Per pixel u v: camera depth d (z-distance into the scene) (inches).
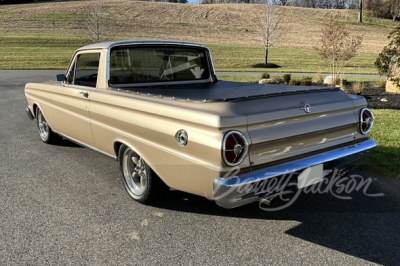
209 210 148.3
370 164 198.5
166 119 124.3
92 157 216.4
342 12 2864.2
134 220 139.6
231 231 132.0
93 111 163.2
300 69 994.7
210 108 113.8
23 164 203.2
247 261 113.6
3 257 115.3
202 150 111.0
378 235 128.6
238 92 156.3
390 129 273.1
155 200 148.9
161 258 115.3
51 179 180.7
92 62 174.9
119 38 1473.9
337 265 111.6
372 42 1797.5
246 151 109.7
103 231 131.3
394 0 2775.6
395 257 115.5
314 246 122.0
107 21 1833.2
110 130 153.6
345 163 138.0
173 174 125.3
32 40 1347.2
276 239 126.6
